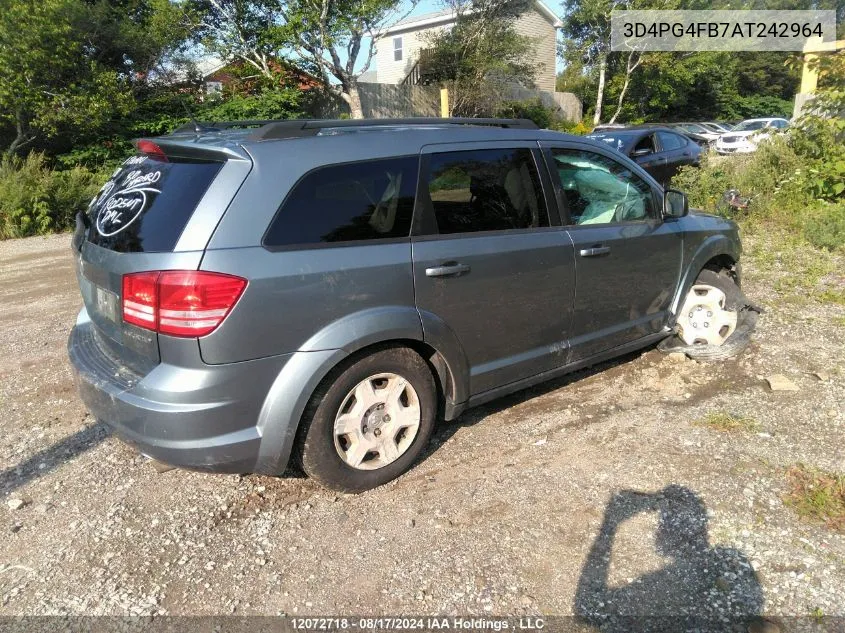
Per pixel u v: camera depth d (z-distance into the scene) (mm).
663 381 4281
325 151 2891
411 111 22766
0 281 8250
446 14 27625
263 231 2680
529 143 3664
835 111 9039
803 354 4504
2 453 3670
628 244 4027
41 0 14055
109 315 2908
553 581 2529
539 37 28578
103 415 2850
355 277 2865
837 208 8047
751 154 10375
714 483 3080
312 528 2924
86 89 15000
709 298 4609
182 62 19203
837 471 3129
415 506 3053
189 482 3322
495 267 3350
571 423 3787
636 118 31781
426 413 3266
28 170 12461
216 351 2590
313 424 2885
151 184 2881
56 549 2836
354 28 18156
